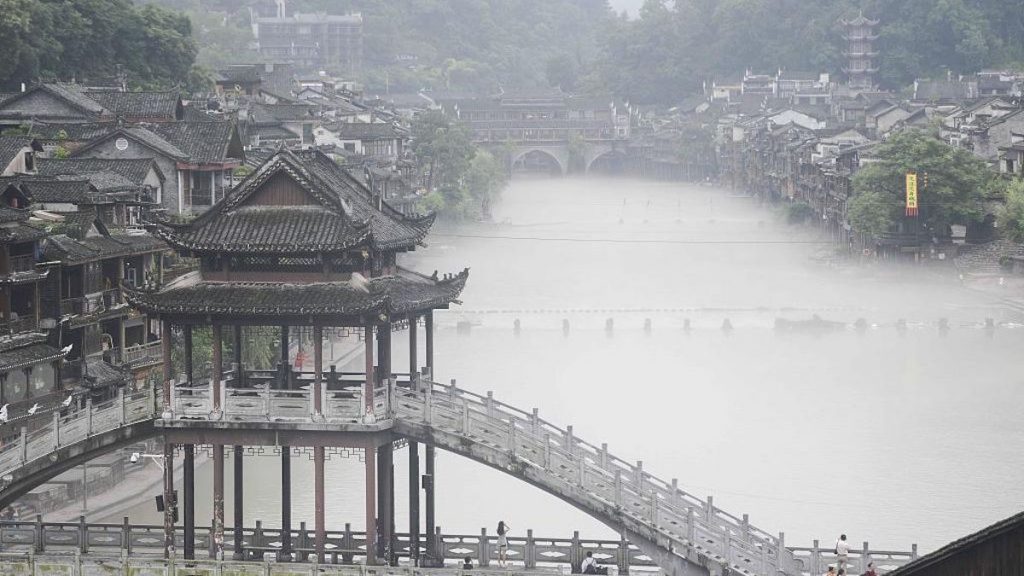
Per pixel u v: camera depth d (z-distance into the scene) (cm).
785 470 18175
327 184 12200
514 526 15675
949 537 15488
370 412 11850
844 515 16275
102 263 18562
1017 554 7394
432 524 12681
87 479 16562
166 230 12075
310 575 11656
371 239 11800
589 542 12256
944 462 18525
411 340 12662
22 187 17425
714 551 11769
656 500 11856
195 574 11812
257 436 12019
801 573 11988
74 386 17200
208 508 16225
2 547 12675
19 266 16600
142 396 12312
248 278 12169
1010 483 17562
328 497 16488
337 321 11981
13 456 12312
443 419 12125
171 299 12038
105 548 12800
